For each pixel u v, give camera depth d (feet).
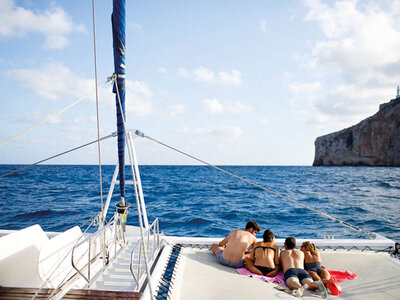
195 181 132.87
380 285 12.26
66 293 10.27
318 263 14.26
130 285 12.26
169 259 15.93
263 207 57.36
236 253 15.24
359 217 47.09
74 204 57.77
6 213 48.24
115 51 13.42
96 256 15.23
